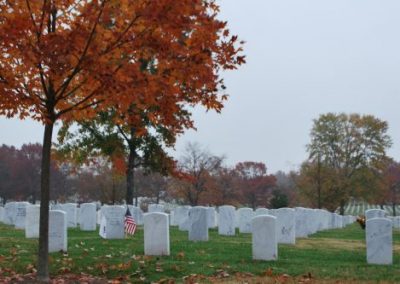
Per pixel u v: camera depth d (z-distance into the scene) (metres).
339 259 14.33
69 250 14.33
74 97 10.85
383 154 64.44
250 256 13.99
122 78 9.33
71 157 29.08
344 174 61.59
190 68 9.39
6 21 9.15
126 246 15.53
